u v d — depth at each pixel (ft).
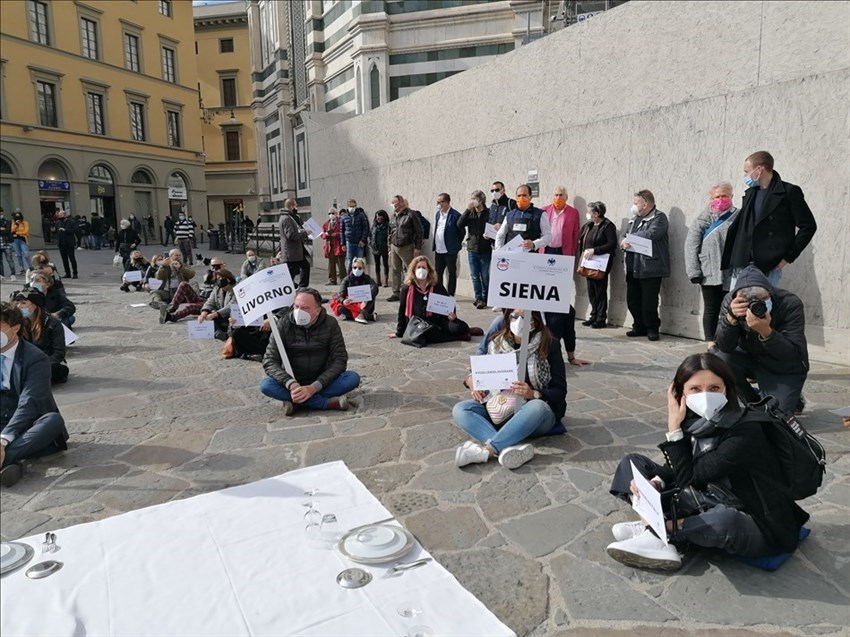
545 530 11.29
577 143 30.48
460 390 19.85
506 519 11.71
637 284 26.66
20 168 103.24
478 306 35.53
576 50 29.86
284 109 88.74
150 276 48.24
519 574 9.97
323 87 77.10
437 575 8.76
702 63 24.30
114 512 12.35
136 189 127.24
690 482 10.22
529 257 14.19
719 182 23.27
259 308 17.49
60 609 8.13
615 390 19.39
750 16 22.36
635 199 26.18
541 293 14.25
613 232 28.14
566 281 14.15
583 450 14.78
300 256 42.34
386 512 10.66
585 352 24.48
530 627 8.75
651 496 9.66
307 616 7.98
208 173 169.17
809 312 21.54
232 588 8.57
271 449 15.28
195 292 35.63
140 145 125.80
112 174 120.98
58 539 9.78
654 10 25.89
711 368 9.71
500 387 14.66
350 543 9.32
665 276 25.94
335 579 8.71
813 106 20.77
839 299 20.75
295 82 85.46
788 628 8.59
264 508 10.74
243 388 20.68
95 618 8.00
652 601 9.23
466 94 37.93
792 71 21.31
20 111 103.14
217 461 14.66
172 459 14.84
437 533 11.25
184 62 136.15
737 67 23.03
